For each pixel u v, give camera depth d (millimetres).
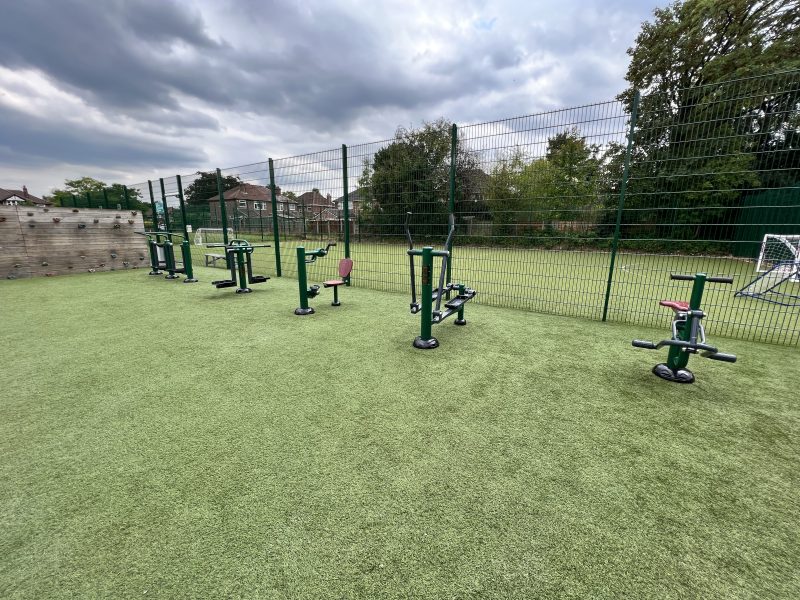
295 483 1471
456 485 1459
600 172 3875
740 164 3742
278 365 2717
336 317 4082
